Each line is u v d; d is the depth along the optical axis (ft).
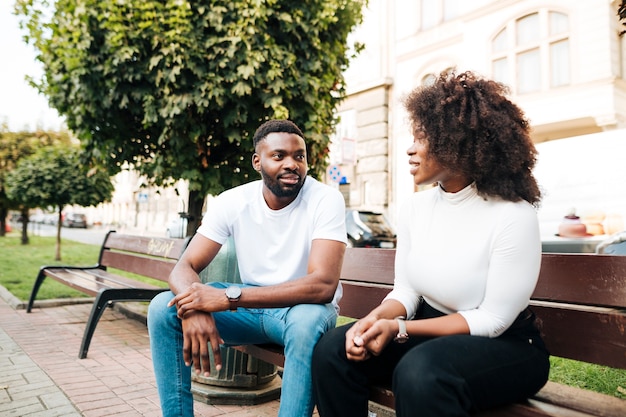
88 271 18.95
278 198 7.14
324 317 6.18
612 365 5.34
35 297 19.13
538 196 5.46
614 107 36.78
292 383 5.87
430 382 4.39
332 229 6.81
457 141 5.32
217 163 17.28
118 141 16.75
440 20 50.26
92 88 15.10
